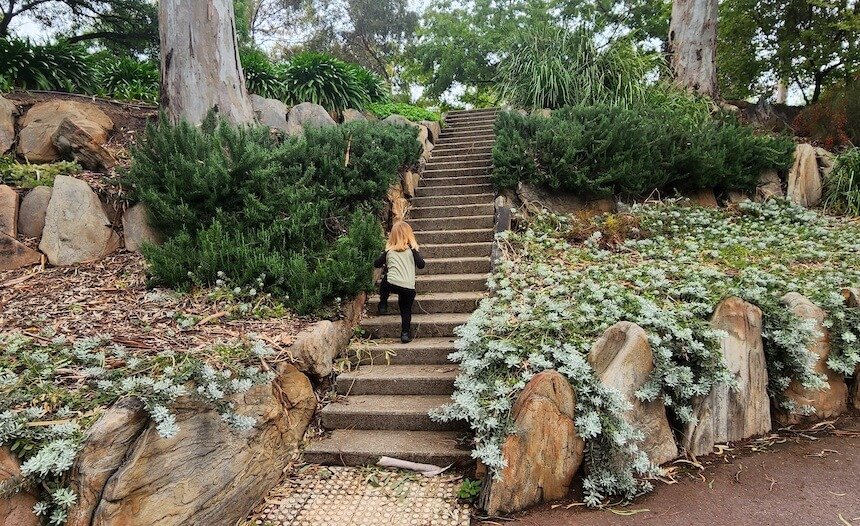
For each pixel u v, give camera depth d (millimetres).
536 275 4867
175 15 6305
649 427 3193
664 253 5367
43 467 2012
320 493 3002
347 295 4547
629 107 8531
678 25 10648
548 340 3330
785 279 4609
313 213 5051
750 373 3596
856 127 9078
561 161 6434
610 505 2803
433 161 8320
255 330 3713
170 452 2381
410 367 4129
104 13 14234
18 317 3514
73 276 4336
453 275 5457
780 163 7832
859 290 4199
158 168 4965
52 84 6852
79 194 4777
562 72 8898
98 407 2393
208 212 4910
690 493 2898
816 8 11695
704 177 7227
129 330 3445
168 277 4223
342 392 3910
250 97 7430
